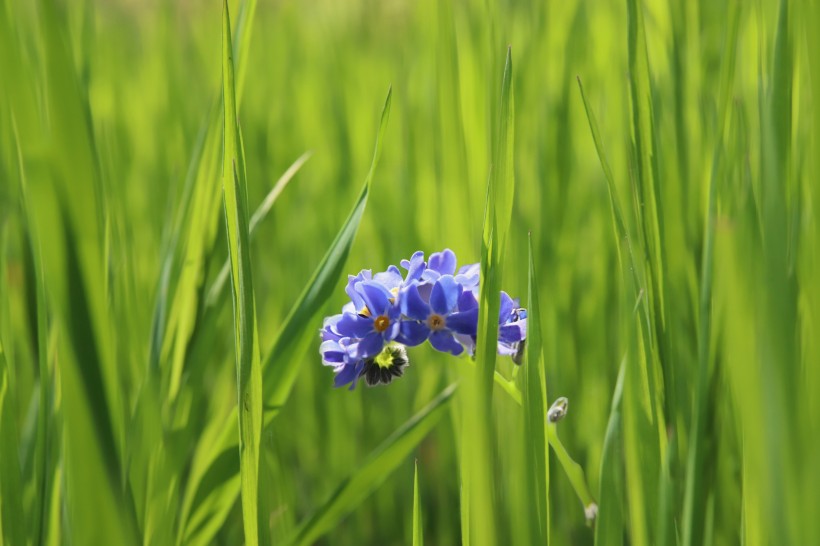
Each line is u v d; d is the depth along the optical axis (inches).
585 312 12.7
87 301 7.3
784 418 7.2
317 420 14.0
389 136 16.0
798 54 9.7
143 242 14.9
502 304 8.8
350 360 8.7
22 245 10.7
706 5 11.6
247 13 10.2
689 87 11.6
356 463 13.8
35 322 10.8
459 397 10.3
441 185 9.6
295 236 15.3
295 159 16.9
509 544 10.2
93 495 7.4
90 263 7.3
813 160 7.2
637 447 8.5
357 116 16.5
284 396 9.8
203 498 9.8
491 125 10.3
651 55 11.7
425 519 13.4
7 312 10.1
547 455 8.6
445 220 9.2
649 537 8.7
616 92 12.5
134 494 9.2
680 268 10.3
